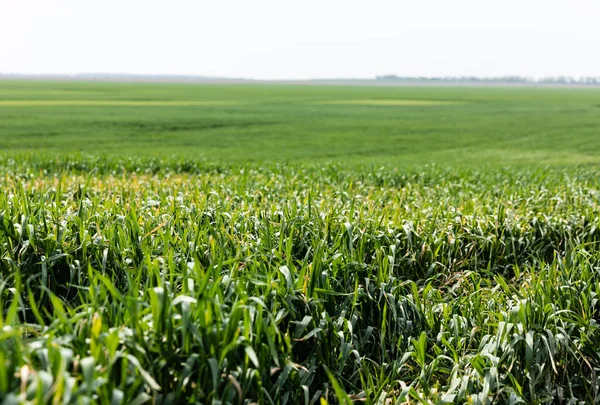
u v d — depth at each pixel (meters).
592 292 5.82
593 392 5.01
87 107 72.94
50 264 5.58
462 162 33.84
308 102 97.31
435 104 96.75
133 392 3.41
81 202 6.38
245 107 80.94
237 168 19.16
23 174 14.77
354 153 39.06
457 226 8.20
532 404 4.55
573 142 46.91
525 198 11.25
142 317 3.93
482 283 7.02
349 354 4.93
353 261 5.77
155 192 10.34
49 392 2.78
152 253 5.82
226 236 6.12
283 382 4.05
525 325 4.96
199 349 3.72
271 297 4.57
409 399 4.70
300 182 13.02
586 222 9.43
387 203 9.98
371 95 132.25
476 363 4.62
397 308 5.49
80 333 3.61
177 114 65.62
